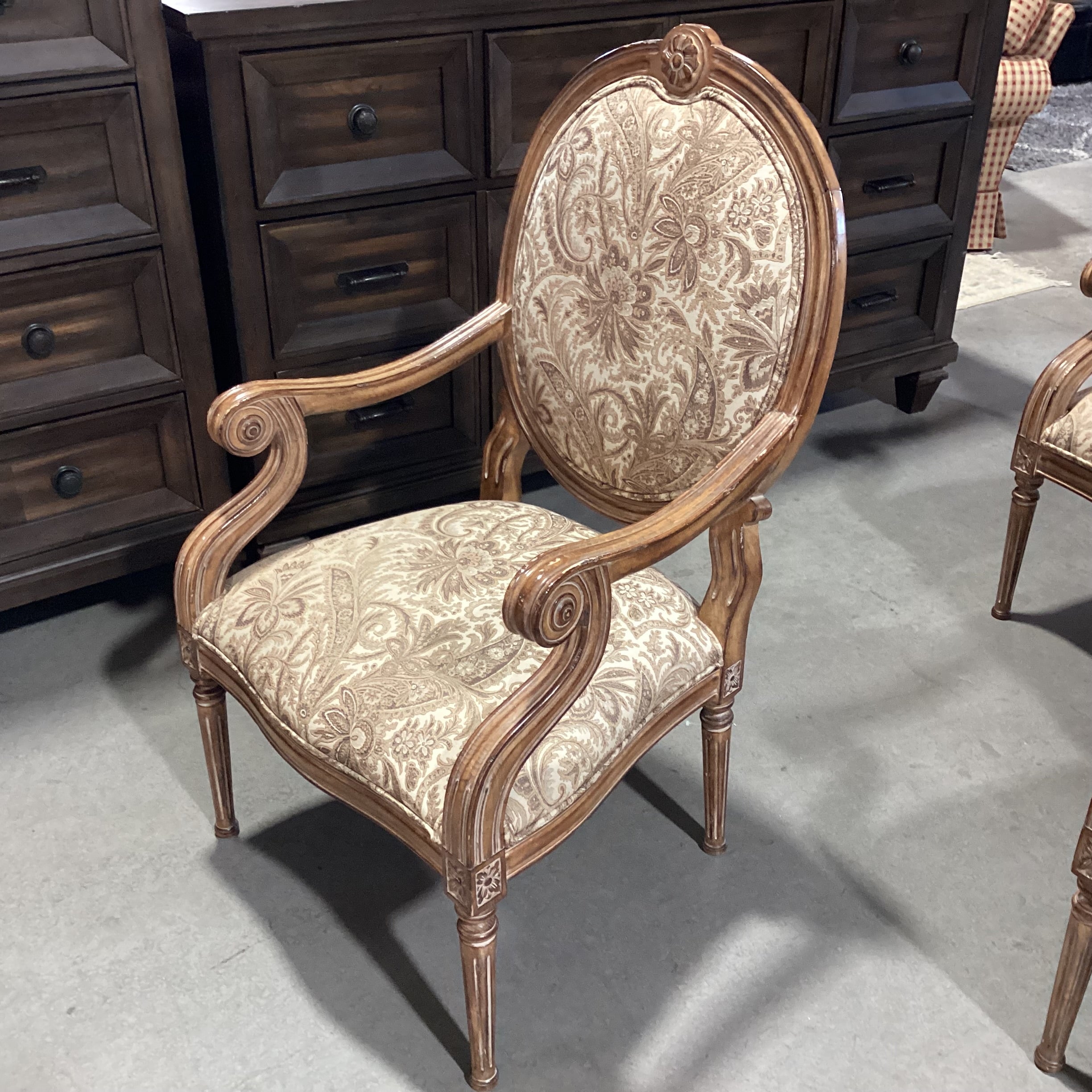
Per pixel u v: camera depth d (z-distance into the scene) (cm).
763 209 132
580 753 128
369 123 193
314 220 197
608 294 147
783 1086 139
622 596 145
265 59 181
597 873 170
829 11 229
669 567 239
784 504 262
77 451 196
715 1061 142
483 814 118
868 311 273
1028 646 217
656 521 124
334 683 133
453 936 160
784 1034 146
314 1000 151
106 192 182
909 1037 145
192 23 173
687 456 144
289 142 190
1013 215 445
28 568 197
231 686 147
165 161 184
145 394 197
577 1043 145
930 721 198
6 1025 147
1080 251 409
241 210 190
